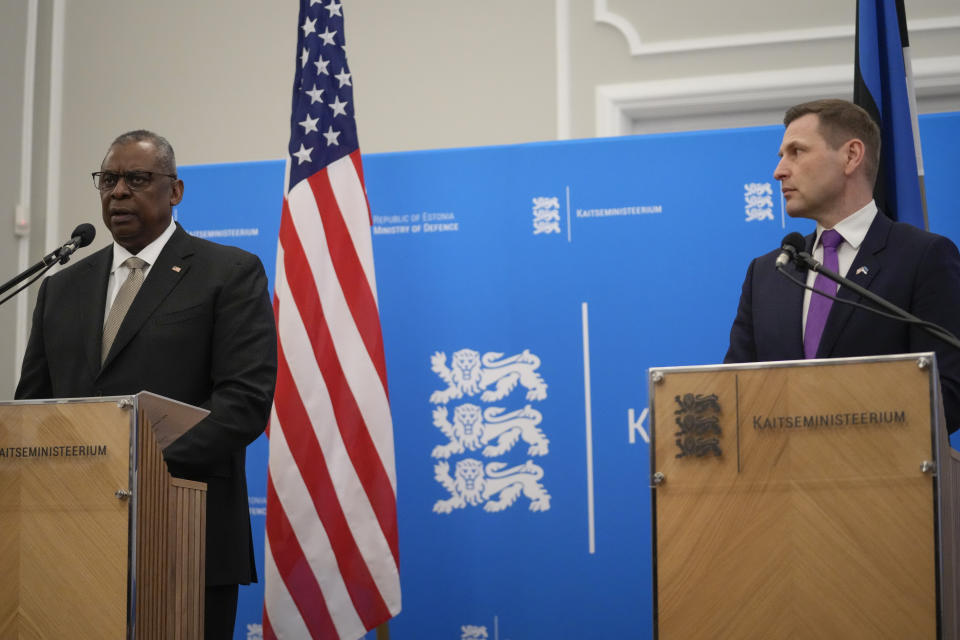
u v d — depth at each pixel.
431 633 3.93
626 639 3.82
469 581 3.94
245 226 4.29
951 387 2.19
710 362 3.91
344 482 3.36
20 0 5.23
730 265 3.95
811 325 2.47
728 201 3.98
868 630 1.73
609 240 4.03
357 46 5.05
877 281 2.41
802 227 3.93
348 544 3.32
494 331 4.05
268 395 2.72
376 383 3.45
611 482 3.91
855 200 2.54
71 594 1.94
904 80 3.46
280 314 3.50
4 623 1.94
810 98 4.68
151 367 2.72
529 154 4.11
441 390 4.05
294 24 5.12
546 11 4.92
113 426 1.97
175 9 5.24
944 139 3.93
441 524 3.99
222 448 2.57
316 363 3.44
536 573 3.91
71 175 5.20
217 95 5.15
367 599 3.30
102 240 5.14
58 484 1.96
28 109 5.18
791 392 1.81
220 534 2.61
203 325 2.78
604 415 3.95
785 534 1.78
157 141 2.96
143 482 1.98
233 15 5.18
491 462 3.99
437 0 5.02
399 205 4.16
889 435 1.76
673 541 1.83
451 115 4.94
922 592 1.71
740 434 1.82
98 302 2.84
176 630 2.10
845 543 1.76
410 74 5.00
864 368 1.78
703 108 4.82
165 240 2.93
